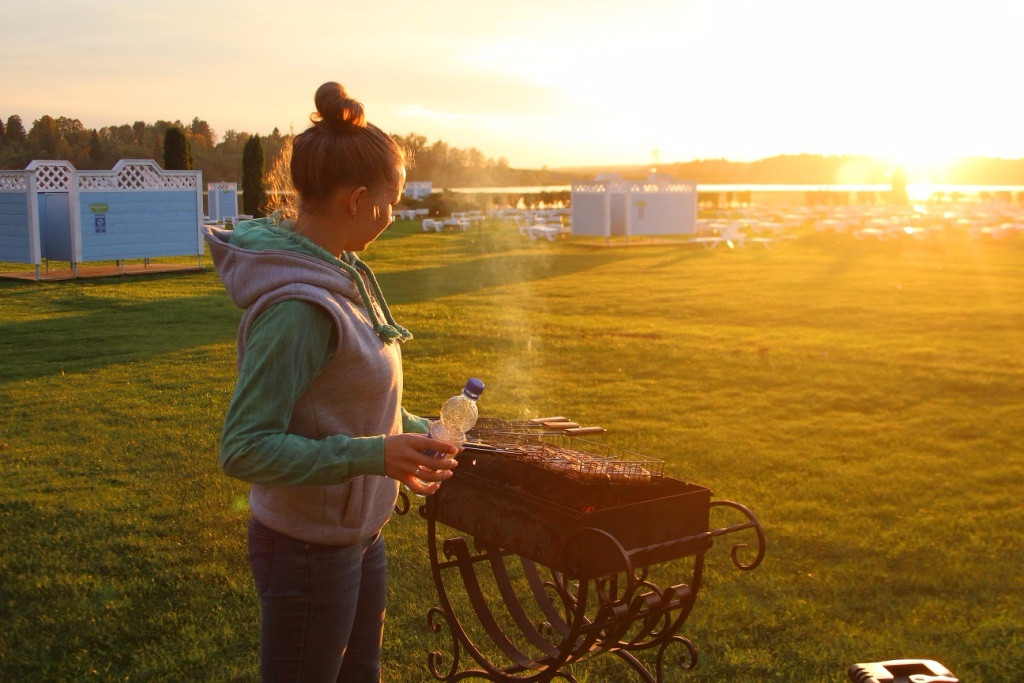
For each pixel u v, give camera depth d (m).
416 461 1.87
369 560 2.25
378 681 2.34
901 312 13.50
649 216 29.50
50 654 3.63
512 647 3.02
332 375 1.94
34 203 18.38
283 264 1.87
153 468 6.05
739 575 4.43
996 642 3.71
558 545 2.39
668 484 2.65
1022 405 7.79
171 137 28.56
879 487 5.71
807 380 8.73
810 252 24.94
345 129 1.95
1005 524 5.08
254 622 3.92
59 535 4.84
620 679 3.49
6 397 8.12
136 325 12.64
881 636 3.78
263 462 1.80
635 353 10.16
